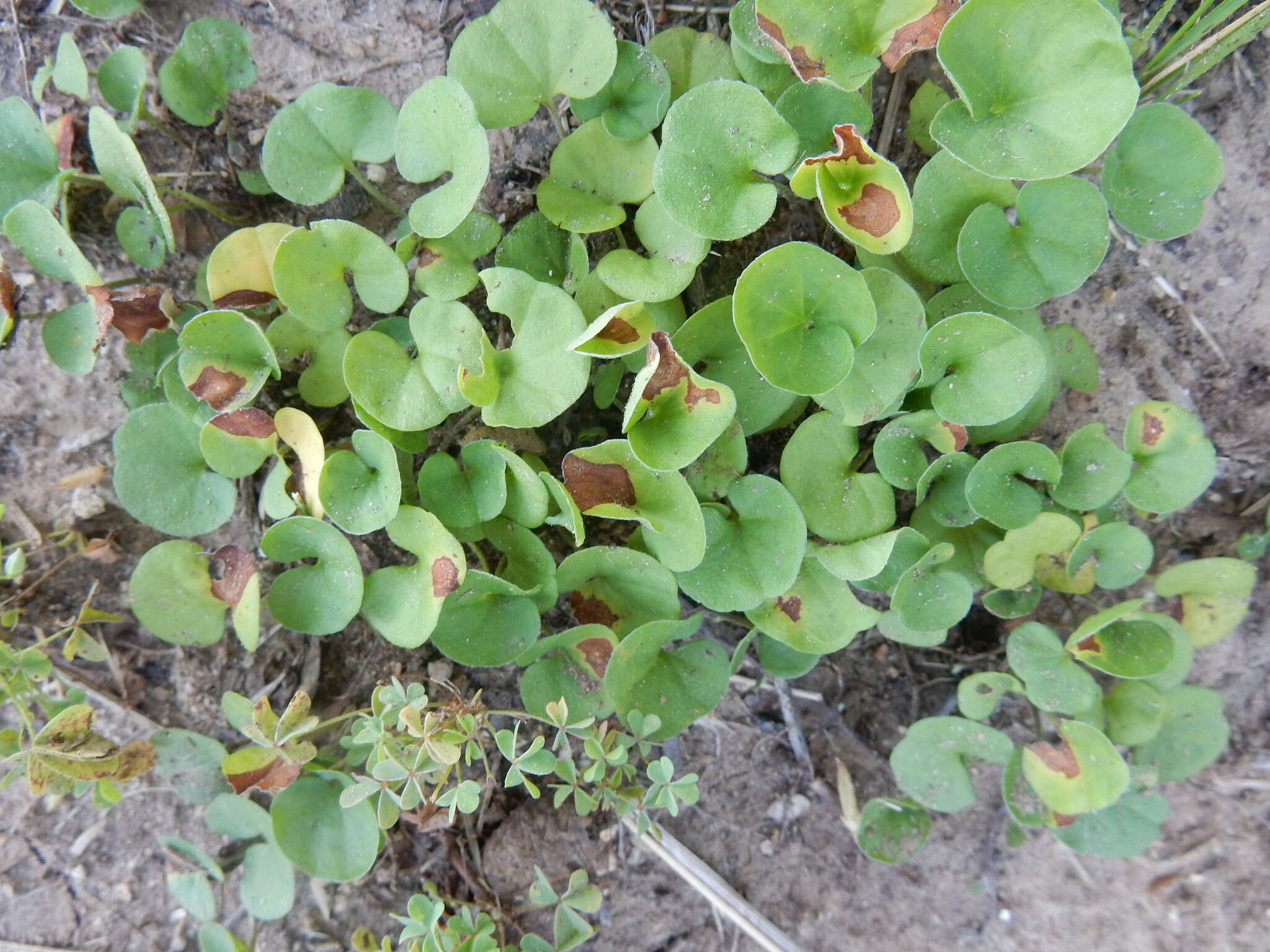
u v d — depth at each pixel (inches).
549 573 5.5
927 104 5.6
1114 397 6.1
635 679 5.6
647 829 6.0
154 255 5.8
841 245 6.0
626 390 5.9
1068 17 4.6
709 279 6.0
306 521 5.3
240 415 5.5
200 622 5.8
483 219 5.5
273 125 5.4
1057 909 6.6
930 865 6.6
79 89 5.6
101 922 6.6
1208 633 5.8
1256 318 6.0
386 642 6.4
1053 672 5.6
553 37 5.2
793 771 6.6
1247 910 6.5
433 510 5.5
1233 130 5.9
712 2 5.9
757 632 6.0
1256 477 6.2
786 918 6.6
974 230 5.2
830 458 5.5
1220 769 6.6
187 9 6.0
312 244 5.2
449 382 5.3
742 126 5.0
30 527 6.2
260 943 6.5
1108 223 5.4
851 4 5.1
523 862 6.5
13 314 5.6
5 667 5.9
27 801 6.6
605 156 5.5
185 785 6.2
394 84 6.0
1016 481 5.5
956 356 5.2
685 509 5.2
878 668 6.6
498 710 6.4
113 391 6.1
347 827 5.8
